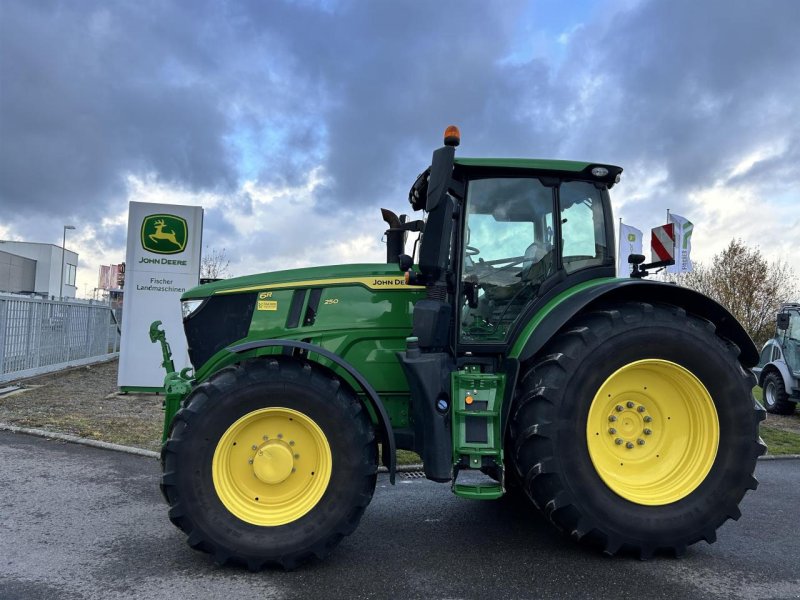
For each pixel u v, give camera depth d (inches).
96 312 572.4
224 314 164.1
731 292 969.5
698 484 140.6
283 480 135.6
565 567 135.0
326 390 134.7
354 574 130.0
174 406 152.5
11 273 2108.8
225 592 120.0
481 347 152.3
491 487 136.4
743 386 143.2
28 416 293.0
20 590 118.6
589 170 158.7
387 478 223.0
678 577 130.0
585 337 138.7
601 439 143.3
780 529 165.9
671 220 304.2
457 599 118.2
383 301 159.6
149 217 390.0
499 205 158.4
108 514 166.4
